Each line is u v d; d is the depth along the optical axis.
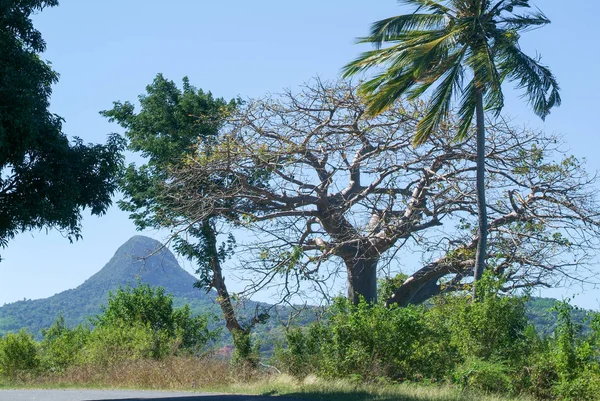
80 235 16.88
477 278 20.53
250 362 22.55
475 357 15.59
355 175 25.73
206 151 26.91
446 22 20.64
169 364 22.31
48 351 28.11
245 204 26.11
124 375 22.11
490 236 24.33
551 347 15.82
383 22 20.25
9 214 15.53
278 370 20.42
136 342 26.00
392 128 24.88
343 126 25.36
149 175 32.78
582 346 15.04
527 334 16.47
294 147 25.16
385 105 20.67
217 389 19.53
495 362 15.63
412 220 23.89
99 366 24.28
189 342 31.64
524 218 24.17
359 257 24.44
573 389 14.45
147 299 31.89
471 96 20.28
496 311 16.12
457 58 20.17
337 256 24.73
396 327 16.88
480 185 20.72
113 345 25.58
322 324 19.34
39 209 15.62
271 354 22.25
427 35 20.34
